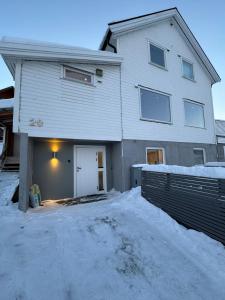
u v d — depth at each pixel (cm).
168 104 954
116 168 795
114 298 212
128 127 780
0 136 1138
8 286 229
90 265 271
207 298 210
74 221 435
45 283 235
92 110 696
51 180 700
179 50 1052
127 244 330
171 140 925
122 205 535
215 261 268
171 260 282
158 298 212
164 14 958
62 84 642
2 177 762
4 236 363
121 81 782
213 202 319
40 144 695
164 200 456
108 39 835
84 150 784
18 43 552
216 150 1150
